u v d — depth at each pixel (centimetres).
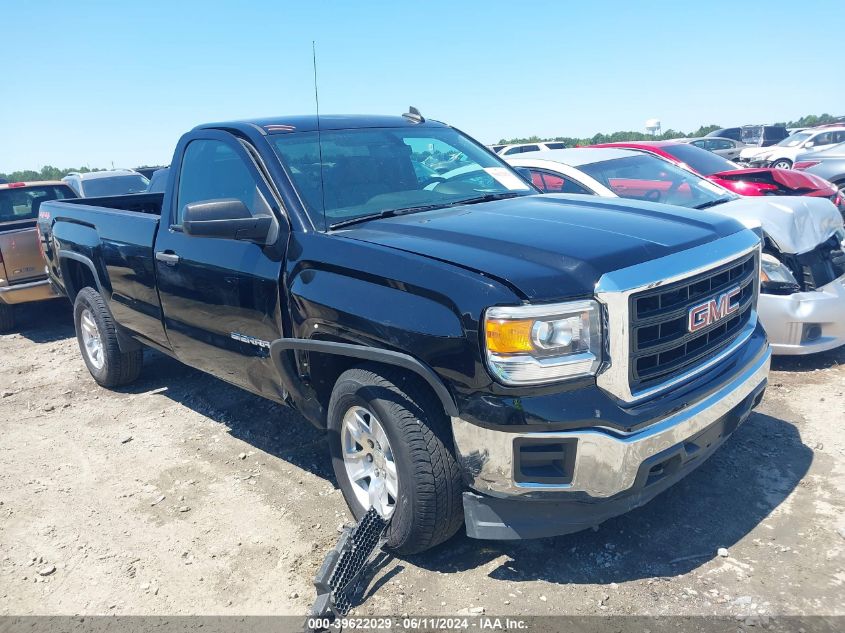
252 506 386
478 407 275
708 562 312
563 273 274
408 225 341
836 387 487
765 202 536
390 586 311
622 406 275
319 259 332
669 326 293
